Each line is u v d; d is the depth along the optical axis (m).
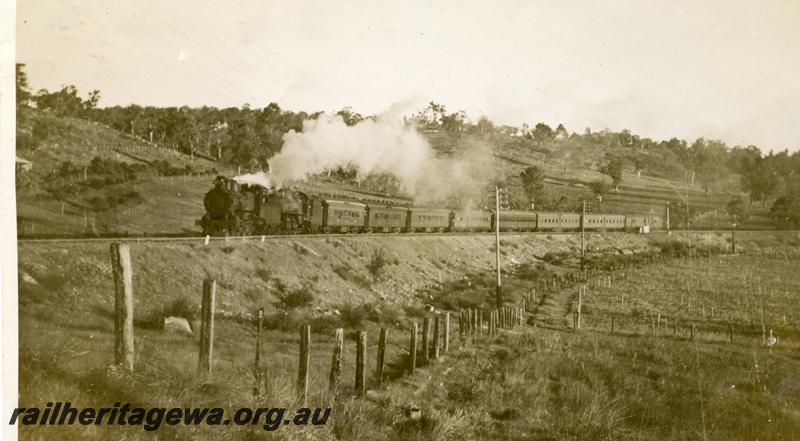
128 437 6.54
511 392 15.38
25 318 11.98
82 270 18.47
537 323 32.31
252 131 66.81
